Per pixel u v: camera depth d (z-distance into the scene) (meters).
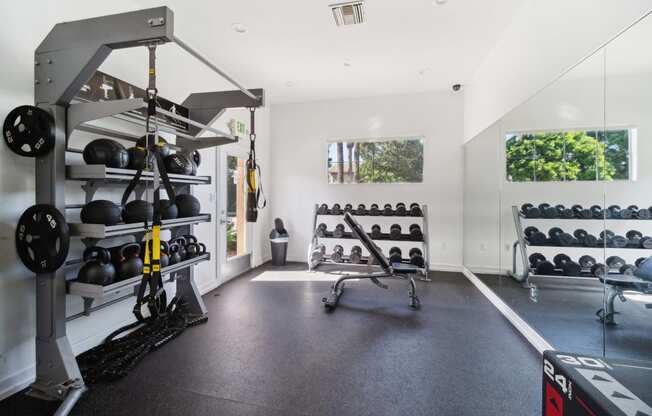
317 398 1.76
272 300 3.45
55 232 1.70
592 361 1.18
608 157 1.84
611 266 1.85
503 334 2.62
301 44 3.36
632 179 1.68
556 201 2.38
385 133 5.12
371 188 5.22
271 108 5.63
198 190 3.56
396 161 5.17
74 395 1.68
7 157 1.78
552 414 1.21
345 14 2.81
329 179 5.47
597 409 0.92
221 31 3.09
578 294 2.13
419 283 4.19
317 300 3.46
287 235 5.38
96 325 2.38
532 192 2.71
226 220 4.17
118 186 2.52
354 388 1.85
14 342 1.83
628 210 1.72
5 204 1.78
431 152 4.94
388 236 4.39
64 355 1.79
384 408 1.68
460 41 3.31
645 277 1.62
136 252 2.16
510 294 3.09
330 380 1.93
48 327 1.79
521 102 2.77
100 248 1.95
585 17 1.95
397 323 2.84
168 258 2.40
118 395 1.77
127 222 2.08
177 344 2.40
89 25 1.69
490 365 2.12
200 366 2.08
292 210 5.60
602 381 1.03
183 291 2.92
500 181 3.34
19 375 1.85
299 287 3.96
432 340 2.50
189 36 3.18
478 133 4.02
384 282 4.24
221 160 4.06
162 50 3.00
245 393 1.80
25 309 1.88
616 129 1.75
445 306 3.30
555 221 2.40
